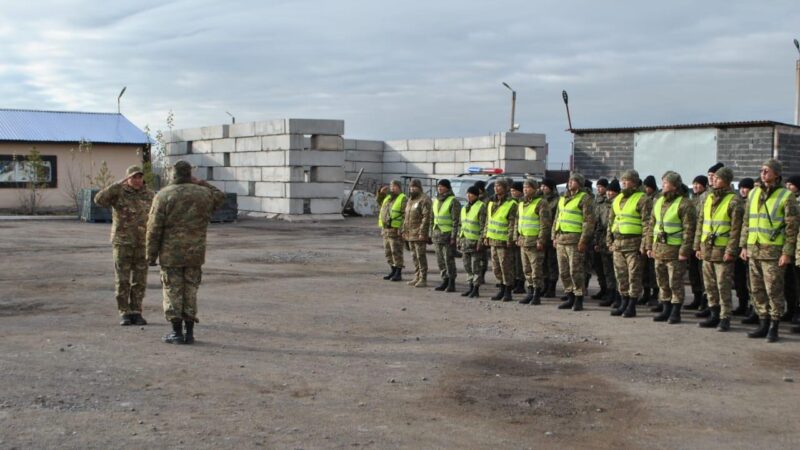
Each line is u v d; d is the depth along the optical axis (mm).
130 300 9875
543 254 12195
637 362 8406
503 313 11445
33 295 12219
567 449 5605
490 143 36531
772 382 7637
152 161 38719
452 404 6695
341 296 12719
